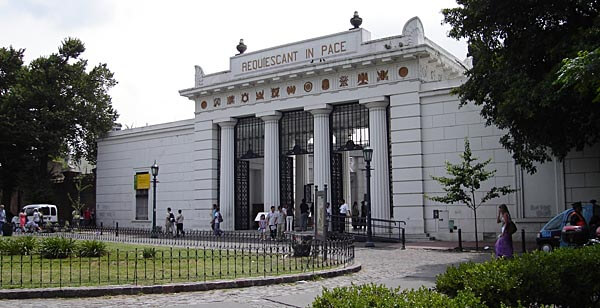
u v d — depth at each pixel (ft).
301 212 106.93
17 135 138.62
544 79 53.98
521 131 63.98
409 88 93.91
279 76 107.45
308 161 130.41
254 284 43.11
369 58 96.32
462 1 64.80
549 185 81.30
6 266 51.29
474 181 77.20
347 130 102.63
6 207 150.92
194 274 46.75
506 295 24.17
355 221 110.01
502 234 51.90
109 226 142.51
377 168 96.68
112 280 42.93
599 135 62.95
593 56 31.71
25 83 142.92
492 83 62.18
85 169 204.03
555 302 25.90
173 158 130.31
